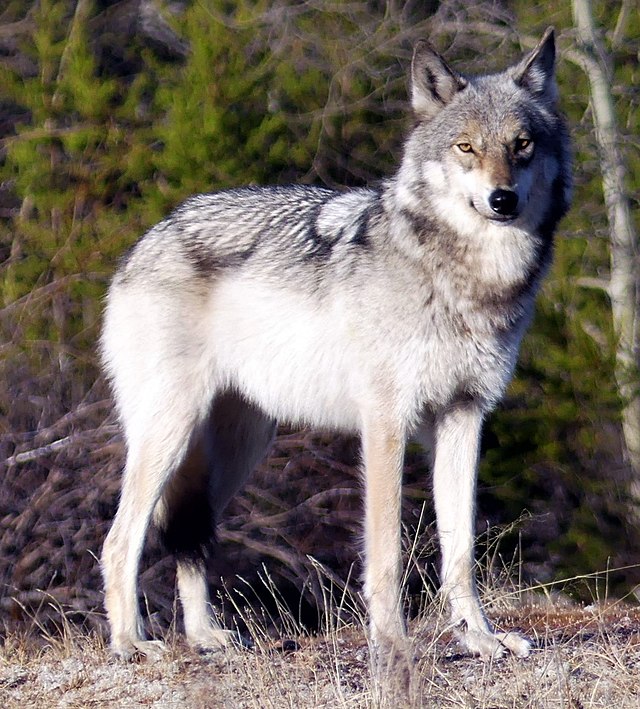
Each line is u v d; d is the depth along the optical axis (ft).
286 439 56.34
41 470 52.34
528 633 30.04
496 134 28.78
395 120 66.44
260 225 32.55
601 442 60.64
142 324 32.68
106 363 34.32
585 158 70.95
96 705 25.94
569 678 24.50
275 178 63.00
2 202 66.64
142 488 31.65
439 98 30.45
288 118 64.59
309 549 55.47
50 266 58.34
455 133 29.07
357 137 66.85
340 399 30.86
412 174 29.71
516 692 24.14
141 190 60.85
